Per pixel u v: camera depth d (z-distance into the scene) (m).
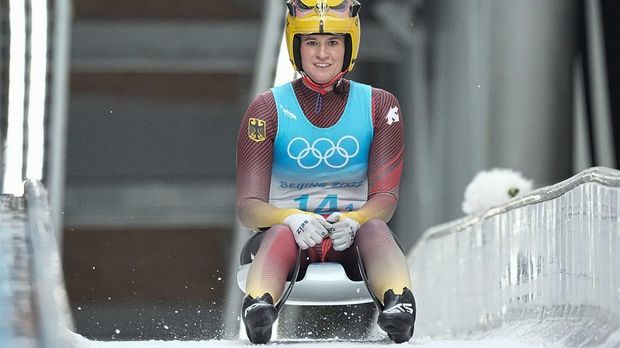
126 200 101.00
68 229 107.25
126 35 96.62
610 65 82.56
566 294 22.00
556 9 81.62
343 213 20.84
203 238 109.75
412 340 20.08
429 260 42.53
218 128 111.75
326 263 20.33
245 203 20.95
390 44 98.06
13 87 82.00
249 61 98.06
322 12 20.78
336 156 21.41
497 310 29.47
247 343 19.09
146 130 110.62
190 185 101.56
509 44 82.12
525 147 81.88
